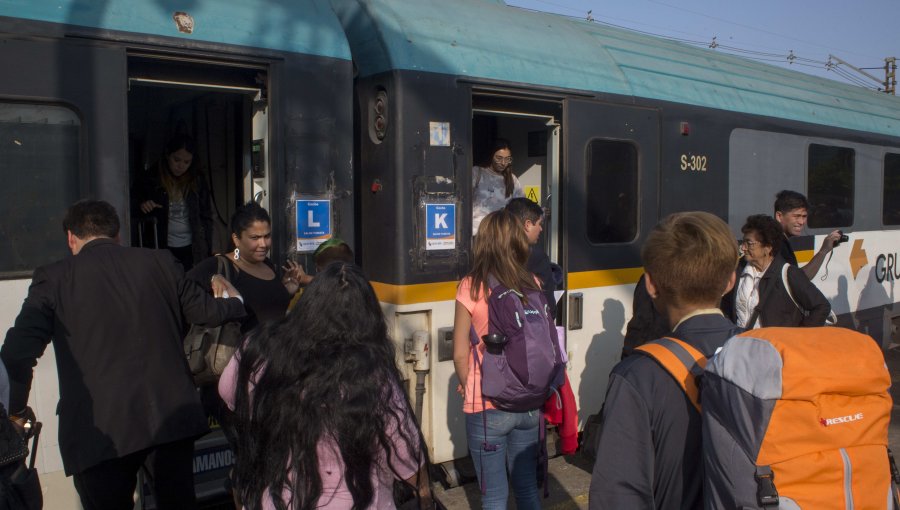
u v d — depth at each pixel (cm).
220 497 354
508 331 289
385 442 179
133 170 476
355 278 191
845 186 706
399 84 385
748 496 149
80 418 259
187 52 323
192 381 285
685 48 595
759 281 369
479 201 473
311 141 360
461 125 410
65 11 297
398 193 387
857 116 725
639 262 502
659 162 512
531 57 446
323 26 371
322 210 364
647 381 170
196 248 442
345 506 178
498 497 299
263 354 188
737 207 577
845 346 154
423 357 394
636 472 167
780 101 630
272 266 349
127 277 270
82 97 300
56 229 299
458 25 429
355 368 178
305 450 174
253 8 350
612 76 487
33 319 252
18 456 214
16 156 290
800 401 147
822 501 145
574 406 317
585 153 466
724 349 159
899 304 799
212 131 457
